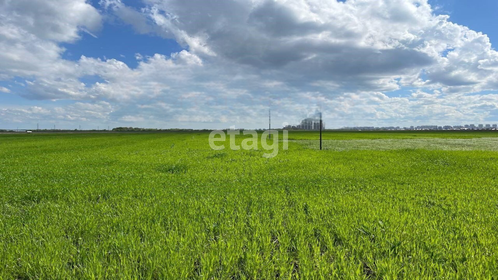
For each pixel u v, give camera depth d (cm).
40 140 4450
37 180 886
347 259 346
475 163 1338
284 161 1495
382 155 1811
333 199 657
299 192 736
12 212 549
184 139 4638
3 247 370
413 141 4406
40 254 346
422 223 466
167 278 296
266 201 626
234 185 832
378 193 718
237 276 324
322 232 430
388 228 438
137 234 417
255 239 404
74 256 352
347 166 1279
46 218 500
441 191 738
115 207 588
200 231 435
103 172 1087
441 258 346
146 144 3291
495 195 683
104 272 310
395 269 315
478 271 311
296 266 351
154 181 889
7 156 1823
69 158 1670
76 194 697
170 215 514
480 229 436
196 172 1109
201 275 302
